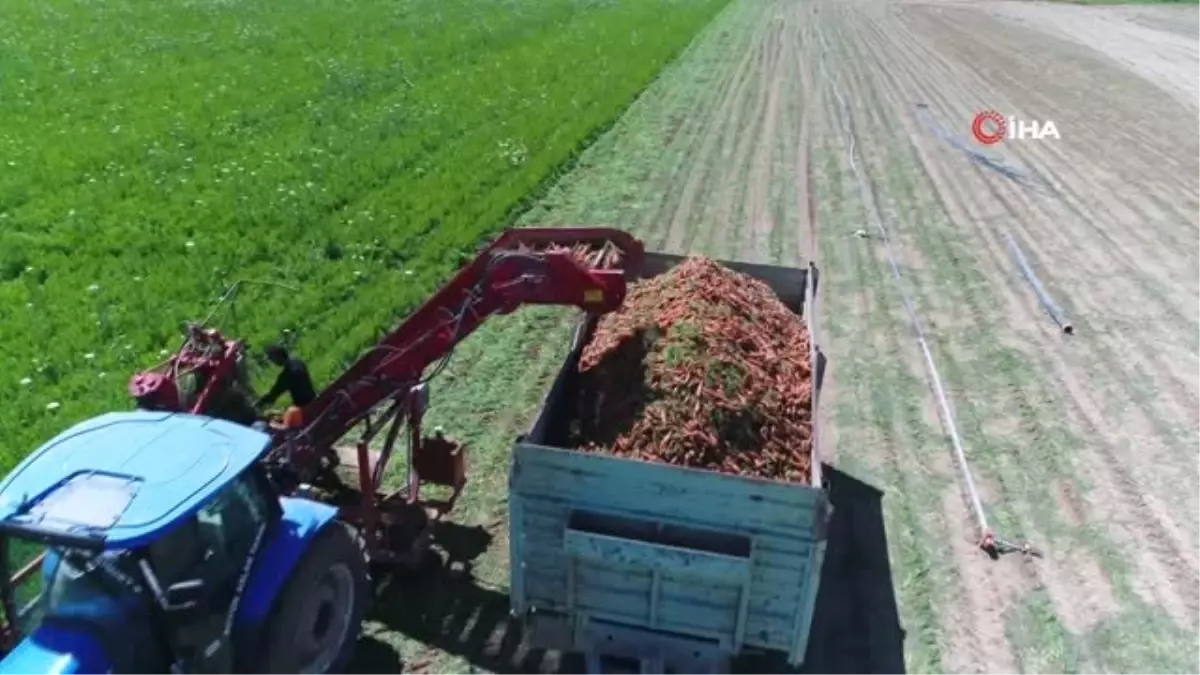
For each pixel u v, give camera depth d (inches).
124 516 225.0
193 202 644.1
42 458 243.8
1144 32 1747.0
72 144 741.9
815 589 260.4
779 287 412.2
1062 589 345.1
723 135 912.3
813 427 299.9
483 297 317.1
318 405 325.1
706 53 1337.4
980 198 764.6
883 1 2153.1
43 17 1226.6
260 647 258.5
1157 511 389.1
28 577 239.0
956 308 566.6
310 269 555.8
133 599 234.2
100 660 231.3
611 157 826.8
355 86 971.3
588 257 359.9
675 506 260.7
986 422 448.8
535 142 830.5
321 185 687.7
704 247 639.8
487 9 1514.5
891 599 338.6
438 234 618.2
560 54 1217.4
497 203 676.7
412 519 331.0
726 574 259.8
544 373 469.1
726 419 296.4
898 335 531.2
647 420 297.0
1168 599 341.7
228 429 260.5
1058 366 501.4
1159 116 1059.9
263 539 262.7
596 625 282.4
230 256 563.5
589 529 270.7
